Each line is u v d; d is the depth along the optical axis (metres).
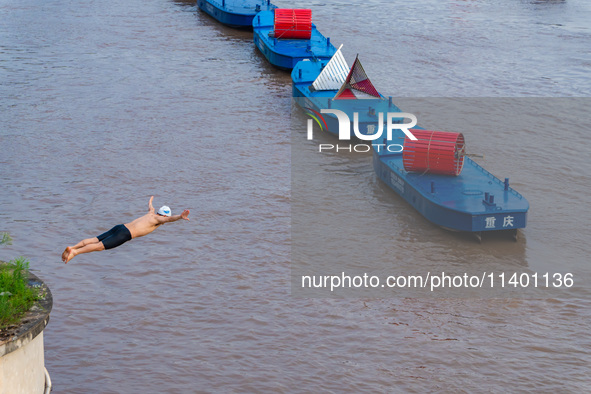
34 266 28.89
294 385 22.19
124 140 42.94
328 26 69.25
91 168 38.84
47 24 68.56
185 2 79.94
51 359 23.22
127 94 51.00
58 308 26.06
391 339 24.73
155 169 39.00
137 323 25.33
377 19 72.69
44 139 42.62
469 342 24.61
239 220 33.56
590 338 24.91
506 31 68.56
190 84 53.53
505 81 54.31
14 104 48.25
